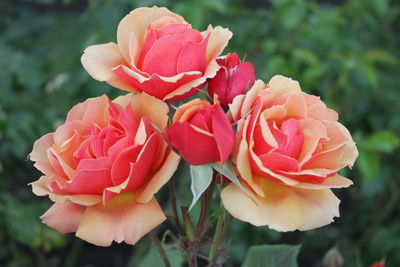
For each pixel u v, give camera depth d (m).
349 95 1.36
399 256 1.28
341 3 1.81
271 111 0.56
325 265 0.81
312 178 0.56
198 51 0.57
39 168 0.58
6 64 1.21
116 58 0.61
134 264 1.39
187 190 1.29
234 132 0.56
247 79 0.58
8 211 1.13
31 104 1.20
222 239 0.63
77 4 1.70
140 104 0.58
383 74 1.42
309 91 1.22
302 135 0.56
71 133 0.58
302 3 1.21
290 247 0.70
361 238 1.45
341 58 1.20
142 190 0.57
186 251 0.62
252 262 0.70
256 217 0.54
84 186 0.56
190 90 0.58
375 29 1.34
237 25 1.33
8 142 1.15
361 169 1.12
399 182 1.43
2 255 1.35
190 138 0.53
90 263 1.67
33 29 1.36
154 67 0.57
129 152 0.55
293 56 1.30
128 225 0.55
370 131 1.39
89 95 1.18
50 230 1.21
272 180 0.57
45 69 1.23
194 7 1.10
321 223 0.56
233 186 0.56
